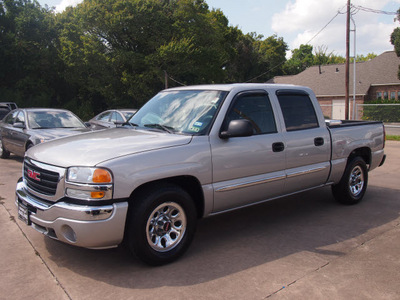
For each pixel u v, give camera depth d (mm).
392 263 3836
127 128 4676
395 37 29469
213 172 4051
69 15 41062
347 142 5711
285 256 4008
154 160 3633
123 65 37812
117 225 3395
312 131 5172
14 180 7715
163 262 3736
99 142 3928
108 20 36594
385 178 8375
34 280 3436
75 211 3322
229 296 3164
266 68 58375
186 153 3854
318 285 3361
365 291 3264
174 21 39000
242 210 5770
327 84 39562
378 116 23703
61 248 4176
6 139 10117
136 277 3500
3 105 19688
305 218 5367
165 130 4336
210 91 4598
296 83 41812
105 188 3340
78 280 3439
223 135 4098
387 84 36781
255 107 4613
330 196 6668
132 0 37125
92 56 36562
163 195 3664
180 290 3260
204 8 44781
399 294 3219
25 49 39500
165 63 36875
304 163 5047
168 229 3801
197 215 4203
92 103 44438
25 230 4715
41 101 40688
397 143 16094
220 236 4625
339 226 5016
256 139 4465
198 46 39125
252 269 3682
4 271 3611
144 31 37875
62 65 41469
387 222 5195
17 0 41594
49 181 3609
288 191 4965
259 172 4500
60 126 9234
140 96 38000
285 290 3270
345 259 3930
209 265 3773
